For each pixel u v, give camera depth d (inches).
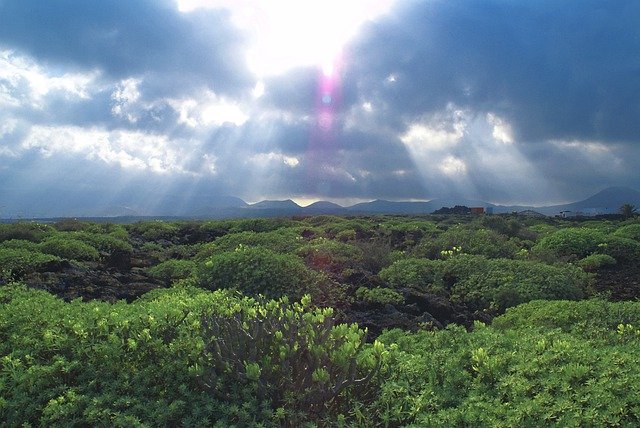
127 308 261.1
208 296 302.8
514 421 163.8
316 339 196.4
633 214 1668.3
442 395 186.5
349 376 187.2
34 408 178.2
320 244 599.8
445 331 241.4
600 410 166.4
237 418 173.3
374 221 1259.8
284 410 173.3
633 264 623.5
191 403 178.2
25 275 421.1
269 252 443.8
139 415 175.3
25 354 205.3
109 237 695.7
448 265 489.1
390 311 368.5
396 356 213.9
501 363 203.8
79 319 228.4
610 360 196.4
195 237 928.9
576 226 1240.2
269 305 237.9
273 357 191.5
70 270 452.4
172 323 219.6
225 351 190.2
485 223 880.3
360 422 175.8
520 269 470.3
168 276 482.3
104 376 192.2
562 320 312.2
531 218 1530.5
